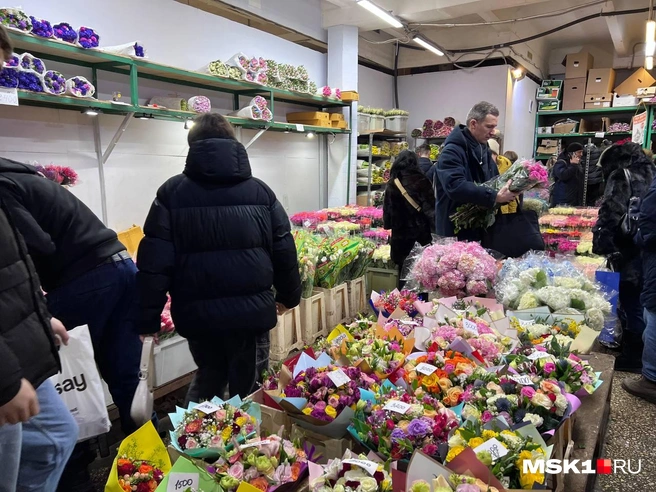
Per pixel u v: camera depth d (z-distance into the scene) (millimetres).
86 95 3041
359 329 2129
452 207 2770
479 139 2797
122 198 3814
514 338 1943
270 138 5484
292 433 1412
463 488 958
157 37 4020
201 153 1781
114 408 2408
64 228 1788
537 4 7070
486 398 1412
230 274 1794
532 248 2672
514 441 1160
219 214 1780
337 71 6242
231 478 1167
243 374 1965
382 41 7793
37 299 1077
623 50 8648
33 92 2764
